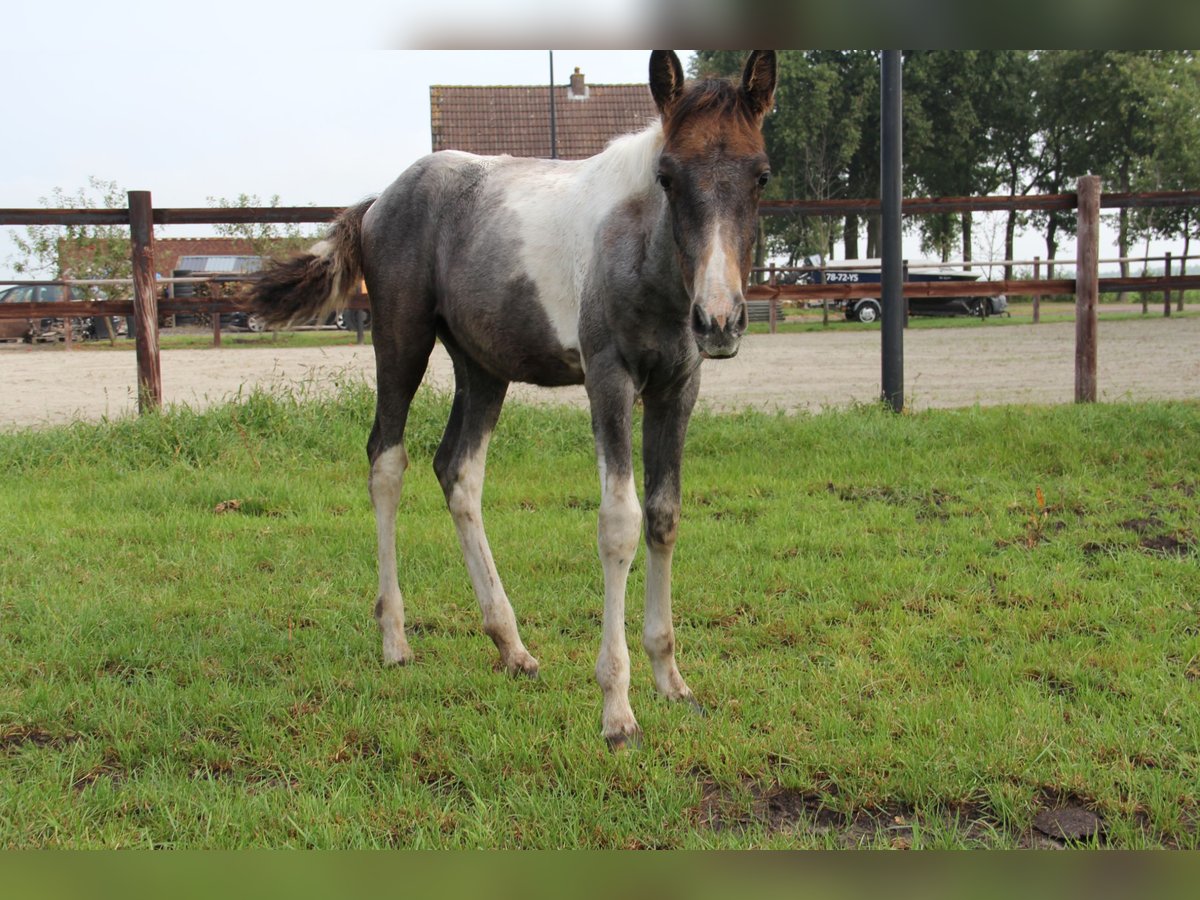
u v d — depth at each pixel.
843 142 35.59
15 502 6.72
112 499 6.89
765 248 37.47
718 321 3.01
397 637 4.36
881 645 4.23
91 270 19.70
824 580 5.06
